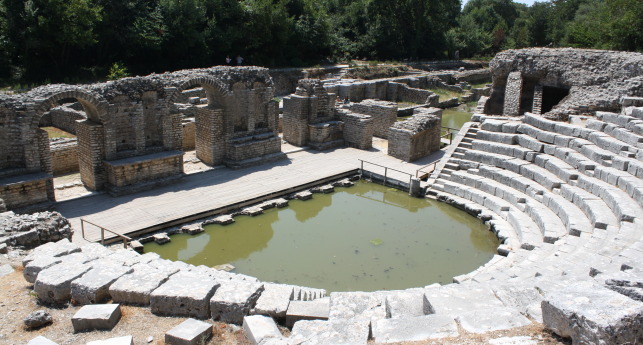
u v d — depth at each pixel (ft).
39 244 43.60
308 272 54.60
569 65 96.07
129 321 30.55
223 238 62.49
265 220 67.87
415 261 57.67
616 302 22.30
